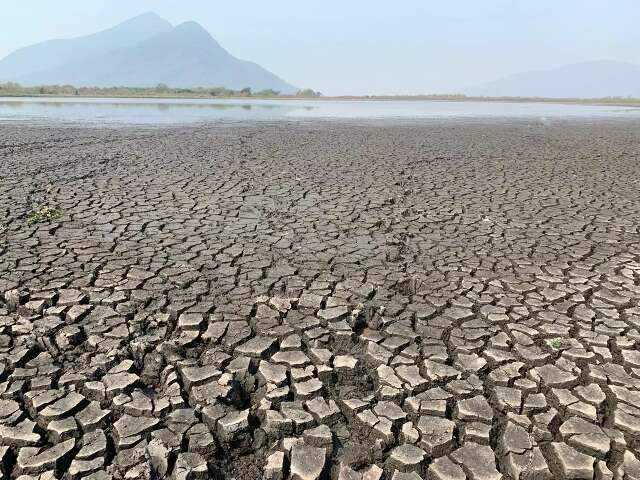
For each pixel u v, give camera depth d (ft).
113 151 32.65
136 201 19.83
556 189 23.32
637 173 27.63
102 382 8.67
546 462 7.25
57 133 42.42
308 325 10.58
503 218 18.43
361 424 8.00
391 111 96.07
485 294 12.12
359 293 12.03
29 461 7.06
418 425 7.91
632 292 12.27
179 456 7.23
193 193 21.38
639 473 7.03
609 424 7.96
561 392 8.59
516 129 54.49
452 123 63.10
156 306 11.19
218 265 13.55
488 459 7.32
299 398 8.50
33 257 13.71
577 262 14.19
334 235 16.21
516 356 9.61
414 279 12.89
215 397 8.39
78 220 17.15
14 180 22.95
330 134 46.50
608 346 9.95
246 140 40.42
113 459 7.18
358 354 9.79
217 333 10.19
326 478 7.11
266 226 17.04
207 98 163.84
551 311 11.31
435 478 7.02
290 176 25.46
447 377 8.98
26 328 10.12
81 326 10.27
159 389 8.77
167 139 40.06
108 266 13.25
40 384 8.58
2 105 94.38
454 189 23.09
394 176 25.82
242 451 7.60
